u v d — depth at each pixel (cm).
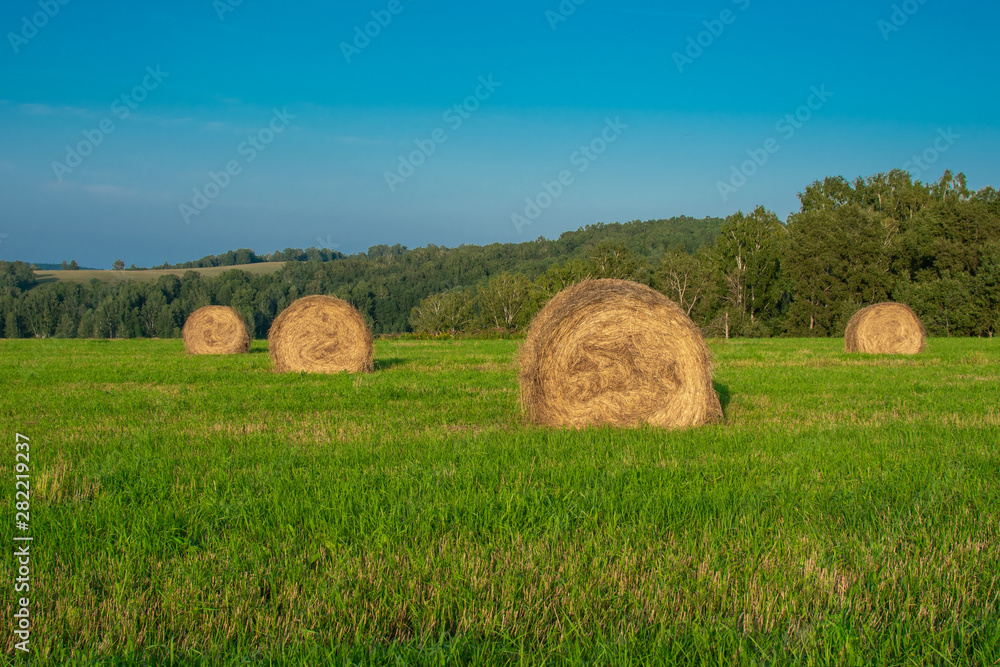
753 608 391
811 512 540
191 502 558
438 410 1094
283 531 497
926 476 636
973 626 373
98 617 381
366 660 339
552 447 781
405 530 496
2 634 360
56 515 526
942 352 2456
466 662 346
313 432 879
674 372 987
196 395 1260
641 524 505
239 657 340
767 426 919
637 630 368
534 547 469
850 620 377
